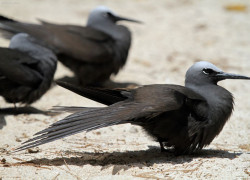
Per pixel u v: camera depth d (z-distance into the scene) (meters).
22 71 12.99
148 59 18.97
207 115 9.60
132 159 9.72
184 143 9.72
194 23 23.36
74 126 8.65
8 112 13.08
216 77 10.15
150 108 8.81
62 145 10.59
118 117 8.65
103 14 16.27
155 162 9.48
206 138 9.75
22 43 13.51
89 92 9.67
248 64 18.33
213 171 8.92
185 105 9.50
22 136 11.21
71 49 14.91
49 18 22.64
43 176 8.74
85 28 15.52
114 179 8.50
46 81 13.41
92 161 9.54
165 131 9.62
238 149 10.74
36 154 9.92
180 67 18.08
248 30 22.42
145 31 22.33
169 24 23.28
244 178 8.59
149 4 26.44
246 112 13.71
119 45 15.92
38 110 13.45
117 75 17.23
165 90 9.37
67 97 14.67
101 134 11.61
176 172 8.91
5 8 23.73
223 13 24.94
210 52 19.72
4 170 8.98
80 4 25.98
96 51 15.13
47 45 14.70
